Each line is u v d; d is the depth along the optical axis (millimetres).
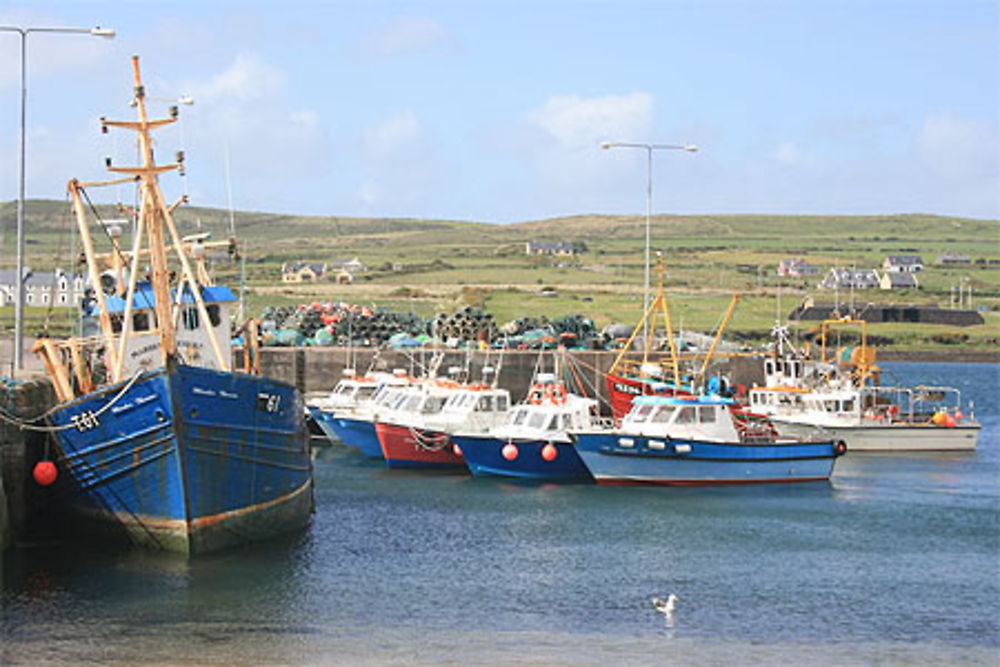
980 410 80188
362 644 21453
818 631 23141
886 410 54688
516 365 60844
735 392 58750
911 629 23406
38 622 22266
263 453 28125
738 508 35688
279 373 61438
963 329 159375
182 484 25453
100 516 26984
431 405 45781
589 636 22406
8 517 26922
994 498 38281
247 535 27906
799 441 40562
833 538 31734
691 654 21453
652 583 26594
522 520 33250
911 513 35438
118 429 25859
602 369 61562
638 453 38531
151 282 31812
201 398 25734
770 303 154250
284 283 173875
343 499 36312
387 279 183375
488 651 21281
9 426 27062
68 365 33938
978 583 27094
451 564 27844
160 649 20828
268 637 21703
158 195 26359
